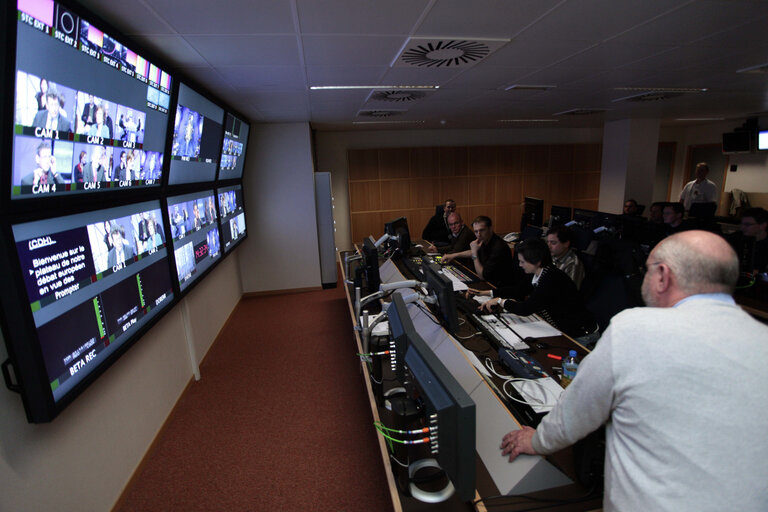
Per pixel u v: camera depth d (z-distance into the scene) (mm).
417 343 1077
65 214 1455
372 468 2150
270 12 1623
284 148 5016
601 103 4523
